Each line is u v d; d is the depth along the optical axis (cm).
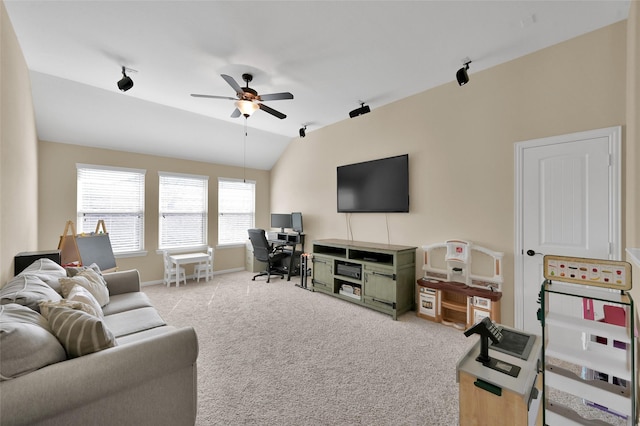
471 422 113
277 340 267
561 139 251
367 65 291
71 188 417
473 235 310
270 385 196
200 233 552
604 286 107
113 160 452
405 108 374
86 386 107
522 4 205
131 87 312
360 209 425
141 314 214
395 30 235
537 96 266
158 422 128
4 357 97
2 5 190
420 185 359
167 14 214
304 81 325
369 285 354
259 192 634
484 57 277
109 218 451
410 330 292
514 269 280
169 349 129
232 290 444
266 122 479
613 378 169
